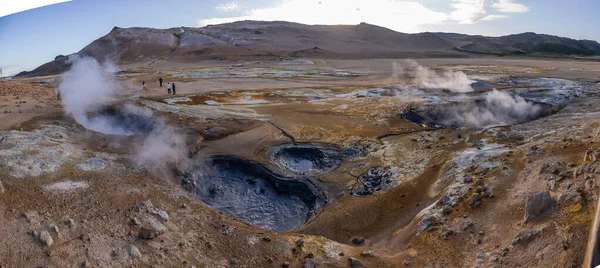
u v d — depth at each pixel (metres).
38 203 9.20
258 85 35.25
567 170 9.43
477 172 11.51
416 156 14.99
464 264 8.12
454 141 15.70
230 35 102.81
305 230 10.94
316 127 19.38
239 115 21.44
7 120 15.28
